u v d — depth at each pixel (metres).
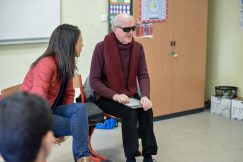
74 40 2.42
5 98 0.93
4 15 3.42
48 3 3.71
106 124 4.07
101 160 2.86
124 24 2.99
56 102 2.49
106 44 3.05
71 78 2.51
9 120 0.87
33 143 0.88
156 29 4.23
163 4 4.24
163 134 3.93
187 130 4.07
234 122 4.39
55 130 2.39
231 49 4.82
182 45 4.50
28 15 3.58
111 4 4.14
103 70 3.10
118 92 3.06
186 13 4.47
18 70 3.63
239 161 3.21
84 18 4.05
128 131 2.79
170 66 4.44
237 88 4.78
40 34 3.70
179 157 3.29
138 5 4.05
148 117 2.88
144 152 2.85
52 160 3.20
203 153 3.39
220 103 4.67
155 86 4.35
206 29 4.70
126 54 3.08
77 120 2.36
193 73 4.68
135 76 3.13
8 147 0.87
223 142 3.68
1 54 3.49
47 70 2.33
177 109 4.61
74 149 2.40
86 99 3.10
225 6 4.82
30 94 0.95
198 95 4.79
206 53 4.91
